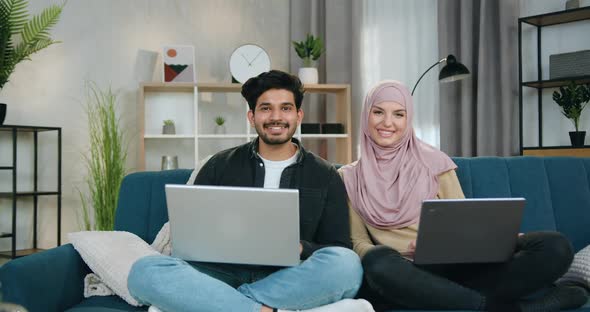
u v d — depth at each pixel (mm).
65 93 3867
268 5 4547
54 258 1601
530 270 1583
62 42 3857
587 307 1580
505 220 1528
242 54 4188
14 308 1118
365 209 1961
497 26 3631
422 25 4082
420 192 1959
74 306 1633
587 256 1759
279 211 1479
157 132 4285
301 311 1514
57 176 3834
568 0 3410
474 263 1713
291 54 4531
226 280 1703
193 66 4047
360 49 4246
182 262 1573
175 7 4281
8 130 3613
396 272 1554
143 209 1978
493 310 1530
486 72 3621
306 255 1702
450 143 3779
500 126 3625
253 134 4078
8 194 3426
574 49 3494
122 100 4082
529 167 2064
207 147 4406
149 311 1512
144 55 4172
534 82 3373
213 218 1523
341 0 4340
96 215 3566
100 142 3914
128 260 1657
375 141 2061
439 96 3875
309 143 4453
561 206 2021
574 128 3480
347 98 4078
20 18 3715
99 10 3998
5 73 3395
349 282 1556
